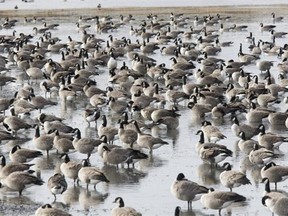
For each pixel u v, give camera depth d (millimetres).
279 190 32969
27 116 47812
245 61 66875
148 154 39250
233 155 38781
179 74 58688
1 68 61781
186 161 37938
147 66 62719
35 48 74562
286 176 32531
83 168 33094
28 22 102250
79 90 54656
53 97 55062
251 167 36469
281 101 52094
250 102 48906
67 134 40000
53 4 117625
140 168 36812
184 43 76562
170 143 41562
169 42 84688
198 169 36469
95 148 37531
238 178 31453
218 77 58625
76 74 58312
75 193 33094
